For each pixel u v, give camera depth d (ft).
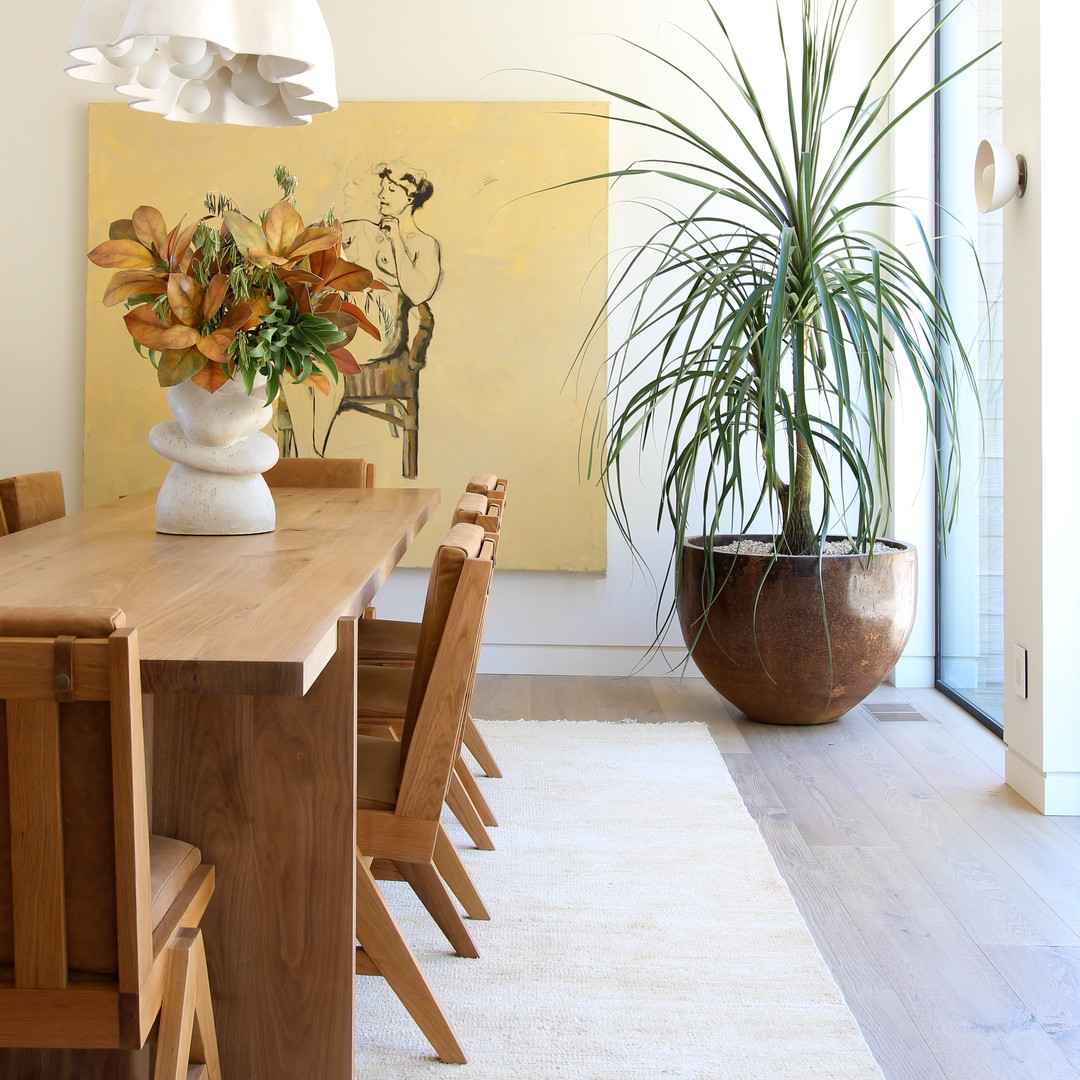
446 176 13.53
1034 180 9.12
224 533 7.48
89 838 3.51
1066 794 9.26
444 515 13.88
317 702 4.84
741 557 11.10
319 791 4.86
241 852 4.89
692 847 8.53
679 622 13.07
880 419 10.11
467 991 6.42
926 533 13.57
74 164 13.69
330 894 4.89
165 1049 3.83
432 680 5.19
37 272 13.80
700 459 13.79
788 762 10.71
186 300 6.71
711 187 10.63
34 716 3.38
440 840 7.25
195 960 4.03
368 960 5.62
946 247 13.25
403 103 13.50
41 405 13.94
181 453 7.41
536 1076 5.58
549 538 13.88
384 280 13.64
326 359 7.10
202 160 13.56
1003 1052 5.82
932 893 7.77
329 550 6.80
